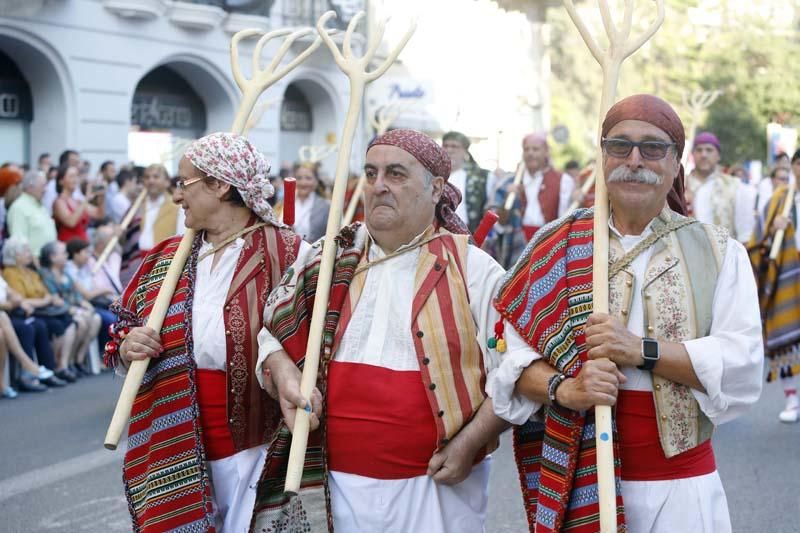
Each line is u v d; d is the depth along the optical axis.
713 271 2.59
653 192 2.58
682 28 30.12
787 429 6.93
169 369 3.22
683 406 2.56
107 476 5.88
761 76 30.19
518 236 9.15
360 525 2.86
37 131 14.76
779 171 11.86
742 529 4.88
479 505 3.00
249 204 3.31
